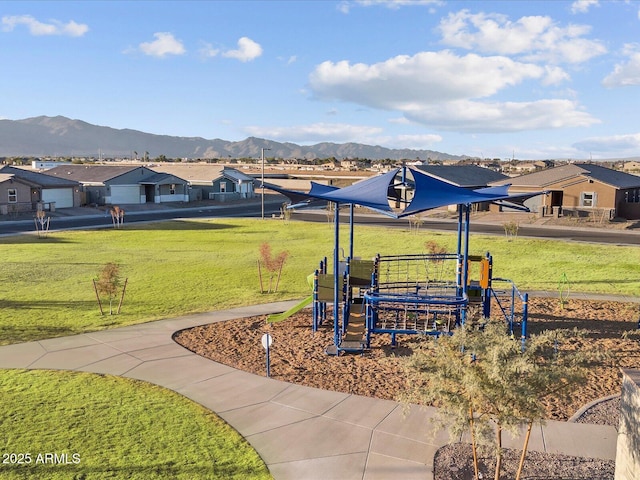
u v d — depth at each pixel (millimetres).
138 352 14375
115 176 71125
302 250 34438
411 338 15500
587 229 45094
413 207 14328
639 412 7164
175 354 14227
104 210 64750
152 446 9250
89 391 11680
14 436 9539
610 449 9336
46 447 9141
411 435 9773
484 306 16250
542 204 53344
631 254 32156
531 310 18969
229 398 11391
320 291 16078
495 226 48000
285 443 9477
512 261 29828
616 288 22672
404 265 29234
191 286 23250
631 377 7551
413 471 8578
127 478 8234
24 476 8219
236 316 18219
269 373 12828
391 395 11586
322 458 8977
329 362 13758
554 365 7125
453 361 7137
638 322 16500
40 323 17203
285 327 17062
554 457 9047
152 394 11555
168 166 96000
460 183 55625
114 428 9906
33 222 52031
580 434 9859
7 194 57969
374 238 40219
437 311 17141
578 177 51156
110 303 18797
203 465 8672
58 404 10961
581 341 15305
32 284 23594
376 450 9242
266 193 93562
